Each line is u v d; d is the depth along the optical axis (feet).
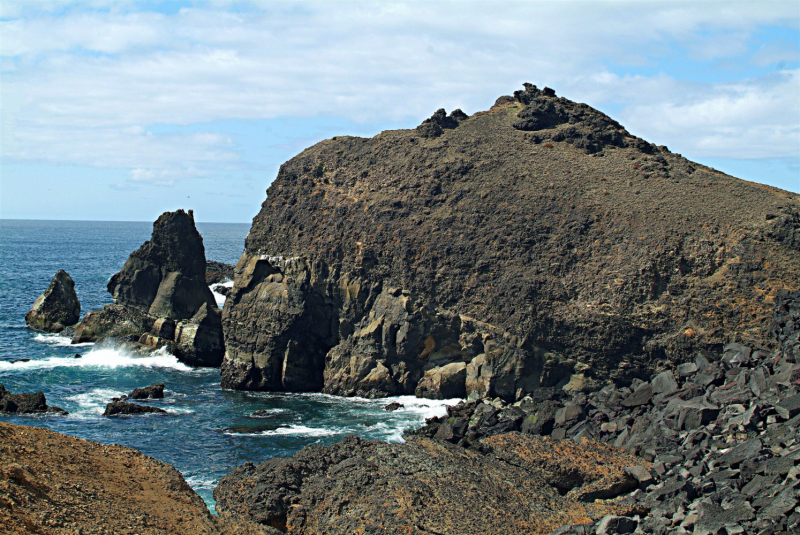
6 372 261.44
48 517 85.87
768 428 142.20
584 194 255.91
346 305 254.68
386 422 210.59
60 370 269.03
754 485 122.72
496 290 236.02
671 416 163.84
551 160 278.67
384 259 253.85
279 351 254.27
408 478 137.39
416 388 240.12
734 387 165.17
